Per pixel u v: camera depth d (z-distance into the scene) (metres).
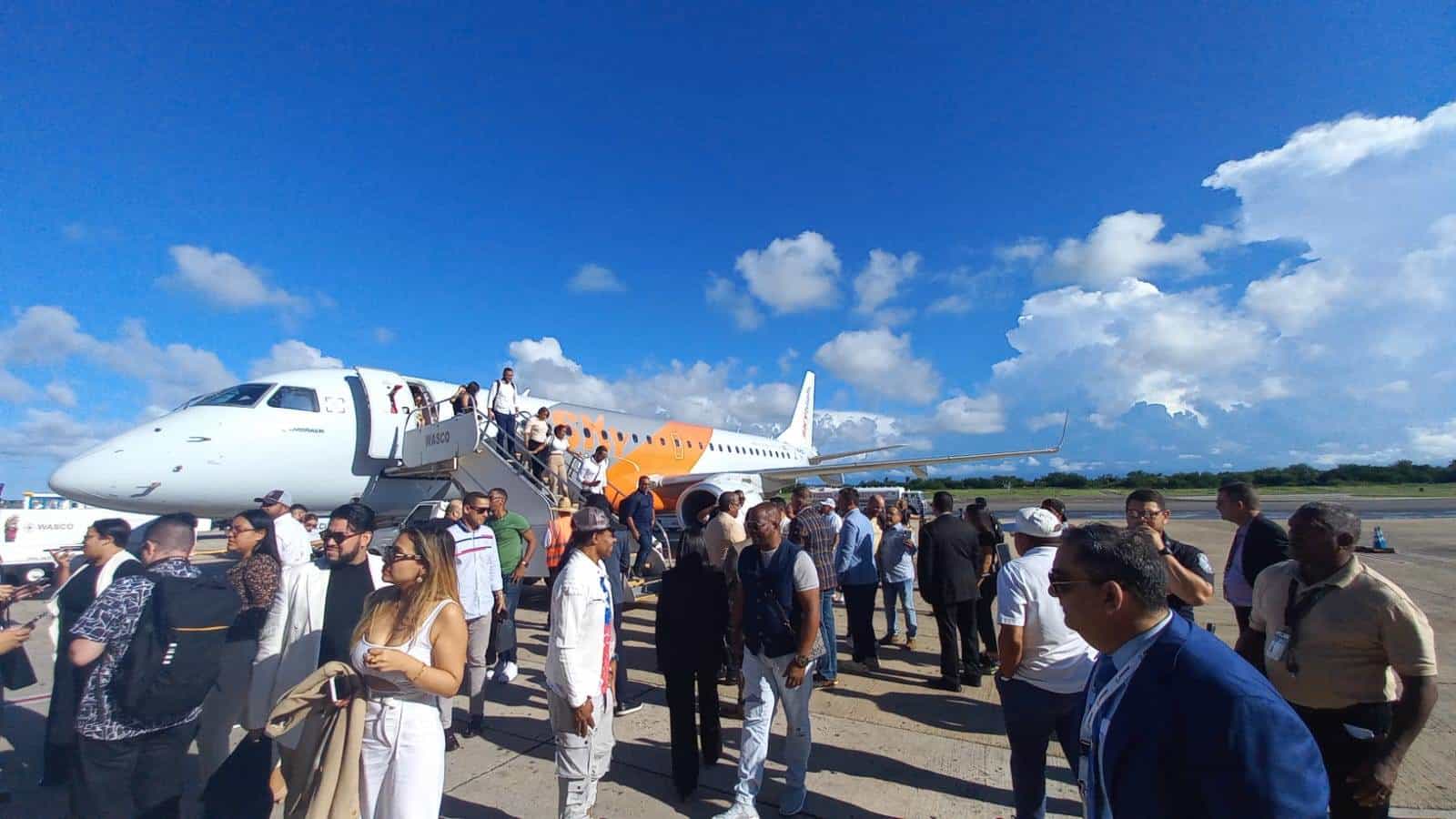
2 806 4.09
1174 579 4.05
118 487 8.76
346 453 10.66
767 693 3.91
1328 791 1.40
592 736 3.48
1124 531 1.84
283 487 10.04
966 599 6.41
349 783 2.71
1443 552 16.66
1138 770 1.58
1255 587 3.26
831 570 6.53
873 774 4.45
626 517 10.77
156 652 3.03
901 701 6.08
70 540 15.58
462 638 2.91
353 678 2.80
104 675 3.01
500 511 6.40
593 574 3.52
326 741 2.77
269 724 2.70
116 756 3.03
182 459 9.14
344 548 3.82
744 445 22.09
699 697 4.63
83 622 2.93
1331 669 2.75
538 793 4.18
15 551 14.45
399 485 11.44
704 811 3.98
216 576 3.31
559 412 15.19
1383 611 2.62
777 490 18.62
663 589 4.28
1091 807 1.80
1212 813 1.44
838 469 16.92
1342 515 2.77
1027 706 3.23
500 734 5.18
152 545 3.23
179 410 10.02
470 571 5.13
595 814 3.92
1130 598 1.72
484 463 9.96
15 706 5.97
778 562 3.89
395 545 2.95
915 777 4.41
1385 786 2.57
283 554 3.95
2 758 4.82
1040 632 3.20
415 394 11.91
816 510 6.65
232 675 4.14
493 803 4.04
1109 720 1.69
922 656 7.84
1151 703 1.59
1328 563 2.81
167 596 3.08
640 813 3.95
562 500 10.27
